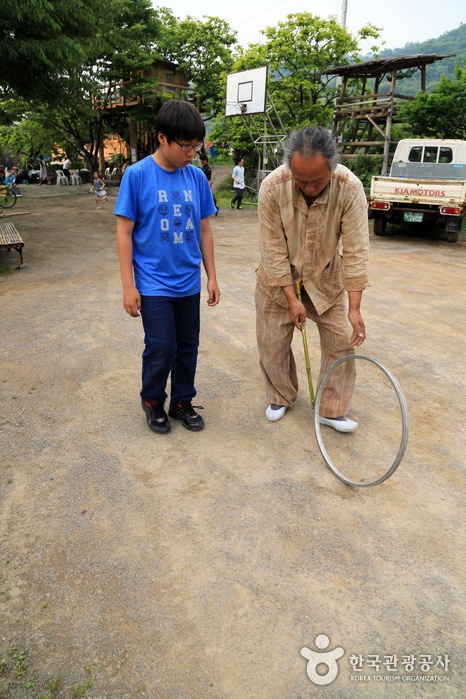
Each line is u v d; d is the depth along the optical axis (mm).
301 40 18234
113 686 1682
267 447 2977
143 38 22047
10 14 7441
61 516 2414
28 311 5328
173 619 1904
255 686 1683
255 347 4453
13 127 30109
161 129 2436
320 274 2773
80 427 3168
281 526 2357
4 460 2832
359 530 2340
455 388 3740
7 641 1823
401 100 15672
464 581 2076
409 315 5367
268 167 19312
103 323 4973
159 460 2848
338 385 3043
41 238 9883
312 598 1993
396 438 3090
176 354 3021
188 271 2830
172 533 2312
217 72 24125
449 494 2598
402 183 9688
